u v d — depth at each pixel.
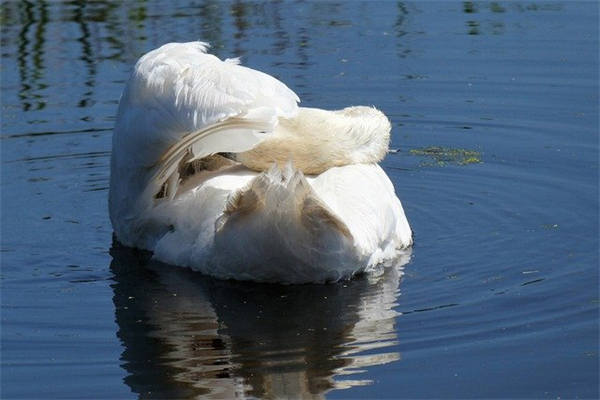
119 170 14.32
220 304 12.74
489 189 16.64
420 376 10.80
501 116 19.81
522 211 15.66
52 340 11.93
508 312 12.24
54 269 14.05
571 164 17.48
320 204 12.33
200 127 12.78
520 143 18.59
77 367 11.26
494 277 13.30
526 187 16.66
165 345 11.72
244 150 12.88
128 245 14.79
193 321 12.31
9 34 24.91
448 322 12.03
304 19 25.83
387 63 22.50
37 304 12.95
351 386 10.62
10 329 12.24
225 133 12.87
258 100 12.65
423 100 20.62
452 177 17.25
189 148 13.50
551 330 11.75
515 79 21.45
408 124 19.67
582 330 11.73
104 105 20.58
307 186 12.21
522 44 23.36
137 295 13.11
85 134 19.27
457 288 13.01
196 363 11.23
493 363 11.03
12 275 13.86
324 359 11.19
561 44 23.28
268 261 12.84
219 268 13.20
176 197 13.99
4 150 18.53
